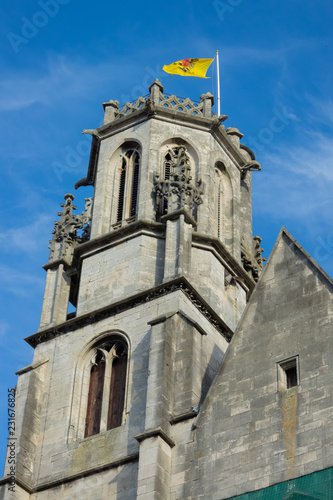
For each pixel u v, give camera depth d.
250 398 48.00
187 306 55.31
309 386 46.59
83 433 54.16
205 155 64.62
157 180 61.75
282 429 46.12
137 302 56.25
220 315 58.81
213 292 59.22
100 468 51.12
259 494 44.97
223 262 61.28
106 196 63.81
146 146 63.97
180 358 52.28
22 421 54.53
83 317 57.53
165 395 50.50
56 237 62.78
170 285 55.56
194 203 60.78
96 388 55.59
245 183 69.31
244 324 50.44
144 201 61.28
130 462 50.50
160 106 65.38
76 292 61.81
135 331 55.25
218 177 66.19
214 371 54.56
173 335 53.09
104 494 50.19
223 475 46.56
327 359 46.91
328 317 48.16
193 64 73.50
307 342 48.03
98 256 60.41
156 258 58.81
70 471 52.25
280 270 51.00
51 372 56.78
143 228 59.78
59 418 54.78
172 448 48.75
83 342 56.88
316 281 49.59
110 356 55.97
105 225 62.59
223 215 65.19
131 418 52.31
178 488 47.34
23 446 53.72
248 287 62.69
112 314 56.84
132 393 53.09
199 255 60.12
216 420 48.41
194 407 50.00
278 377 47.75
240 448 46.84
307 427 45.56
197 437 48.44
